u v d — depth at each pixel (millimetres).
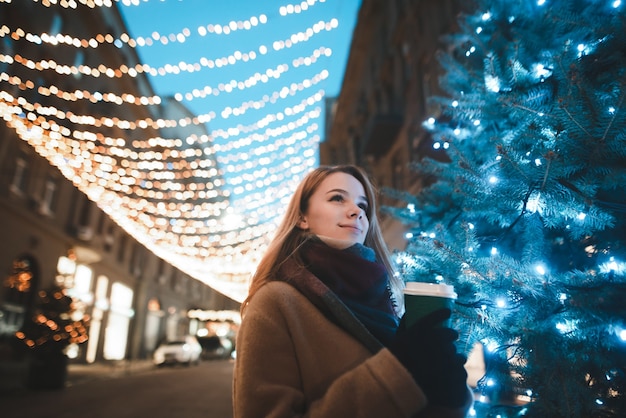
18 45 15039
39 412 8141
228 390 12047
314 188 1810
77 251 20312
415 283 1288
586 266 1910
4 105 8609
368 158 17844
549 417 1671
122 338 27406
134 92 25094
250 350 1284
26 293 16562
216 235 17844
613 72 1739
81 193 20609
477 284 1832
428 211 2621
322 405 1147
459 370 1158
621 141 1487
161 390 11859
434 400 1118
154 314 32438
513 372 1896
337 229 1674
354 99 24000
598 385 1729
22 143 15703
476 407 1986
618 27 1679
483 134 2469
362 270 1491
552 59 1673
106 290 24672
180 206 14656
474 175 1917
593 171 1569
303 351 1279
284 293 1386
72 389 11633
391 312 1539
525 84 2033
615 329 1448
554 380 1587
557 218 1770
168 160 31062
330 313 1329
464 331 1935
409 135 14680
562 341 1592
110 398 10125
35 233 16938
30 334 11180
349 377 1147
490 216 1938
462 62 3115
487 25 2584
